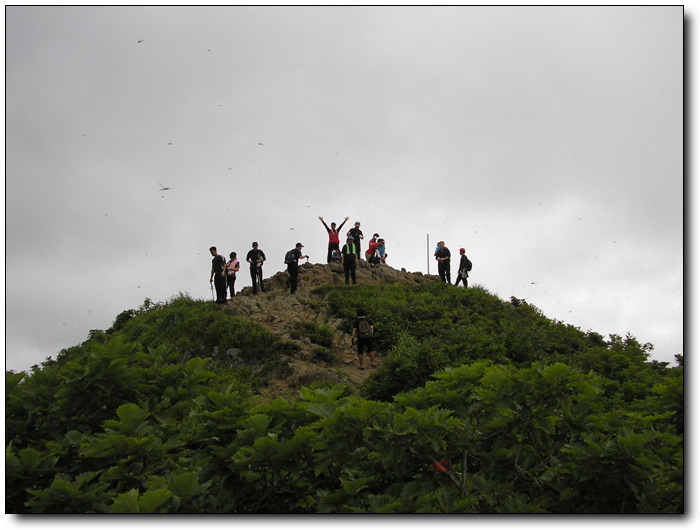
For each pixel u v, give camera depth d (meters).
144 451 5.63
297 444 5.44
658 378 15.07
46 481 5.52
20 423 6.30
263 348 17.11
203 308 21.05
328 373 15.65
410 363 12.90
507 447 6.08
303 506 5.78
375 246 30.39
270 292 22.98
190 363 7.41
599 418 6.09
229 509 5.28
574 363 16.31
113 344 7.26
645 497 5.33
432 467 5.60
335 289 23.22
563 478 5.89
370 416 5.43
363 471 6.22
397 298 22.83
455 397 5.93
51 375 6.89
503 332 18.78
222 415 6.05
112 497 4.95
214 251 21.62
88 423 6.66
